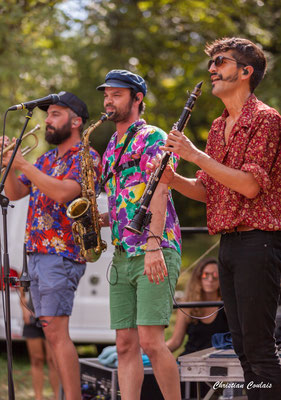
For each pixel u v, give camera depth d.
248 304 4.42
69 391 5.91
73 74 16.75
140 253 5.15
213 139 4.79
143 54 17.72
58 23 14.66
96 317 9.41
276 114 4.45
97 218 5.91
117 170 5.36
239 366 5.24
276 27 15.90
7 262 5.26
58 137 6.28
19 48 13.90
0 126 13.85
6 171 5.50
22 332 8.45
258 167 4.32
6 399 8.11
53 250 6.03
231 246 4.54
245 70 4.59
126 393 5.27
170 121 18.33
